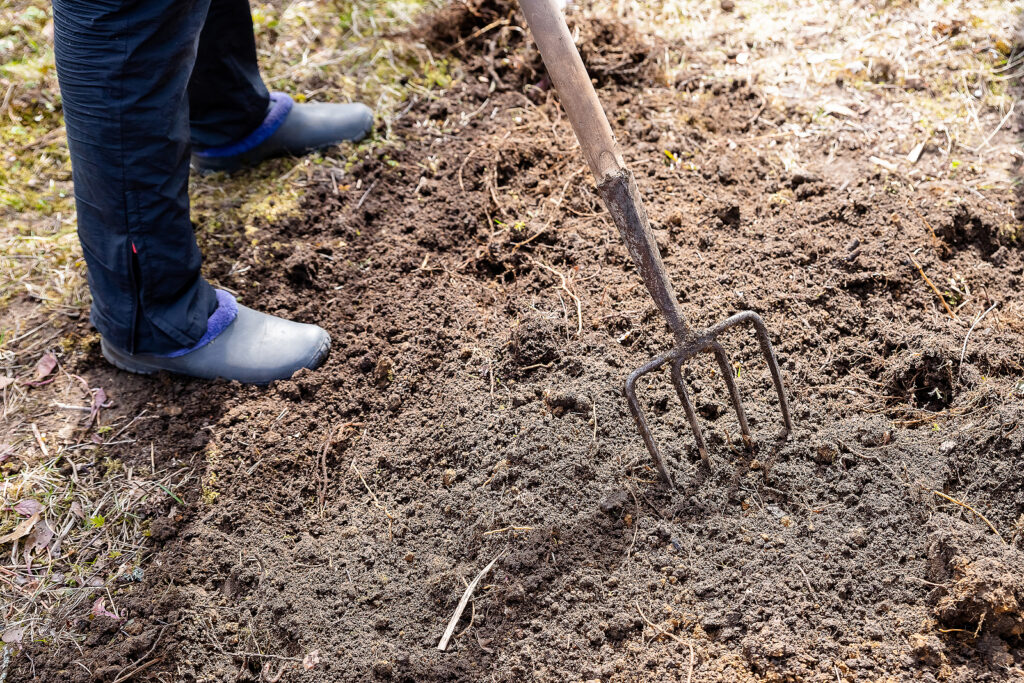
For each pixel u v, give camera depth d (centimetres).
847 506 174
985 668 163
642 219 168
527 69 226
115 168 172
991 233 197
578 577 172
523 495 178
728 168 207
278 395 190
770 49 227
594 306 193
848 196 203
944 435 178
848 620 167
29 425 188
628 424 182
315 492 183
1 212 211
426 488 182
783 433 180
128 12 165
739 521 174
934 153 208
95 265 181
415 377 191
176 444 186
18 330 197
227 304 191
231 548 177
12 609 173
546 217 205
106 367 194
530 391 187
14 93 224
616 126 217
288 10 239
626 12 235
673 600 169
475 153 214
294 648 171
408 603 173
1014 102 214
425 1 239
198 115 208
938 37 225
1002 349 185
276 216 209
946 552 167
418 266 203
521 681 167
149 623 172
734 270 196
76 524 180
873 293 193
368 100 225
